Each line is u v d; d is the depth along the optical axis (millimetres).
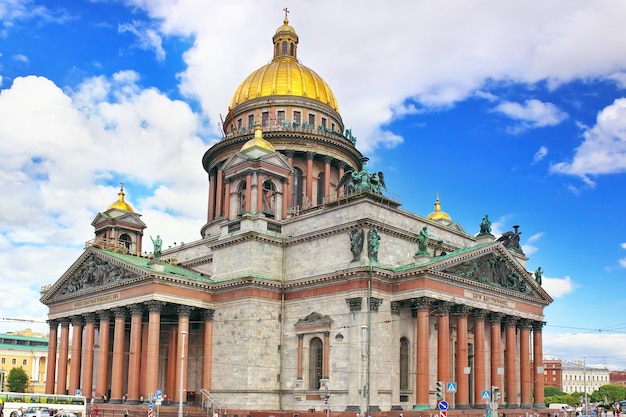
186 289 86625
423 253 80188
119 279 90125
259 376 82938
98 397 90062
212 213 120875
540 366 95188
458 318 80875
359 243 80000
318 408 79438
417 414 73312
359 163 122938
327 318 80562
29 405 87625
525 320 93500
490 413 68625
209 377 86438
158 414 78000
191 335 93562
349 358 76812
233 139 115312
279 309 87000
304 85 122812
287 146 114062
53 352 103625
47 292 103625
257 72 126500
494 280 88000
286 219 92812
